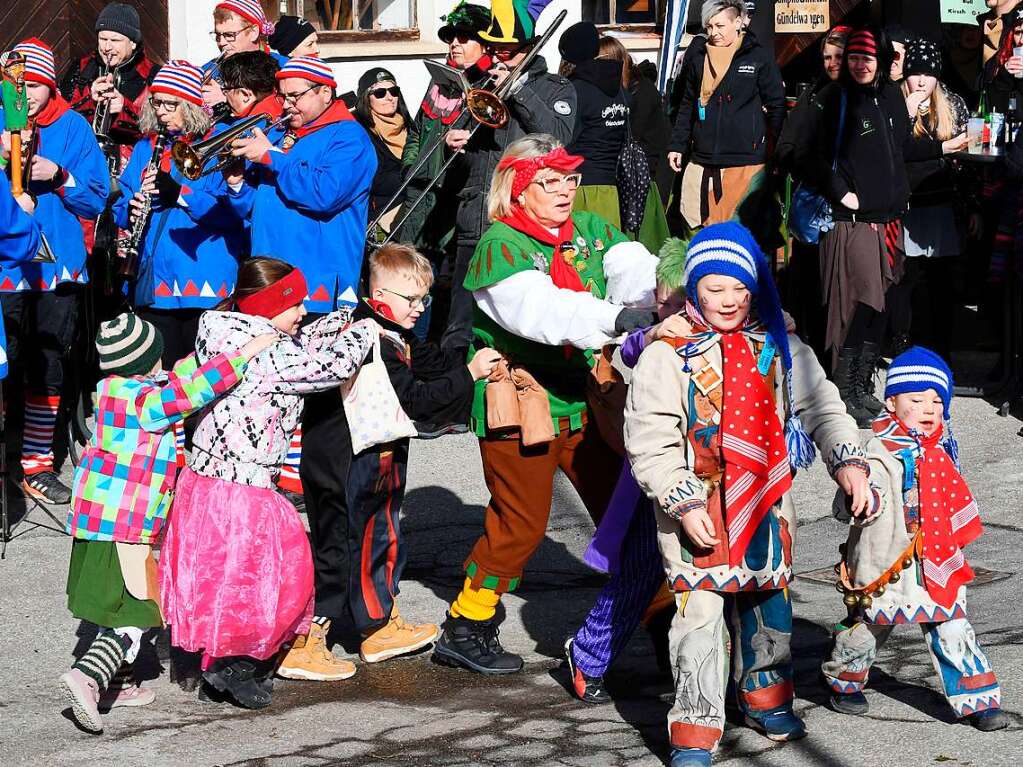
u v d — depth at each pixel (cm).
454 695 661
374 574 686
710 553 555
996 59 1228
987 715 596
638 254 671
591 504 690
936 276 1254
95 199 984
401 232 1188
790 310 1309
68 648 722
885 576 594
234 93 937
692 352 559
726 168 1273
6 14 1391
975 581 801
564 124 1098
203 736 611
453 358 690
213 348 625
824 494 978
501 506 675
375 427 659
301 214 867
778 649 584
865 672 614
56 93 974
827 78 1142
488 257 644
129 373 633
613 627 629
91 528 618
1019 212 1143
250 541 622
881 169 1102
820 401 586
